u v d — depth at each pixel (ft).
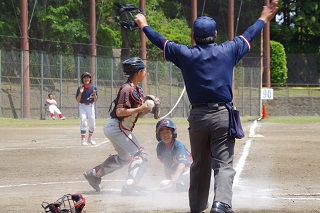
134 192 35.99
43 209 31.68
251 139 78.84
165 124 36.76
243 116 177.58
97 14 185.88
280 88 211.20
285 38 237.86
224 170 25.85
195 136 26.76
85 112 69.77
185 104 169.78
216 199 25.18
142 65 35.68
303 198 35.32
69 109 146.41
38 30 166.40
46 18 163.02
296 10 238.48
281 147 68.03
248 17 229.45
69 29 167.63
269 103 201.46
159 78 164.96
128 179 36.17
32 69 140.77
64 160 56.29
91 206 32.17
